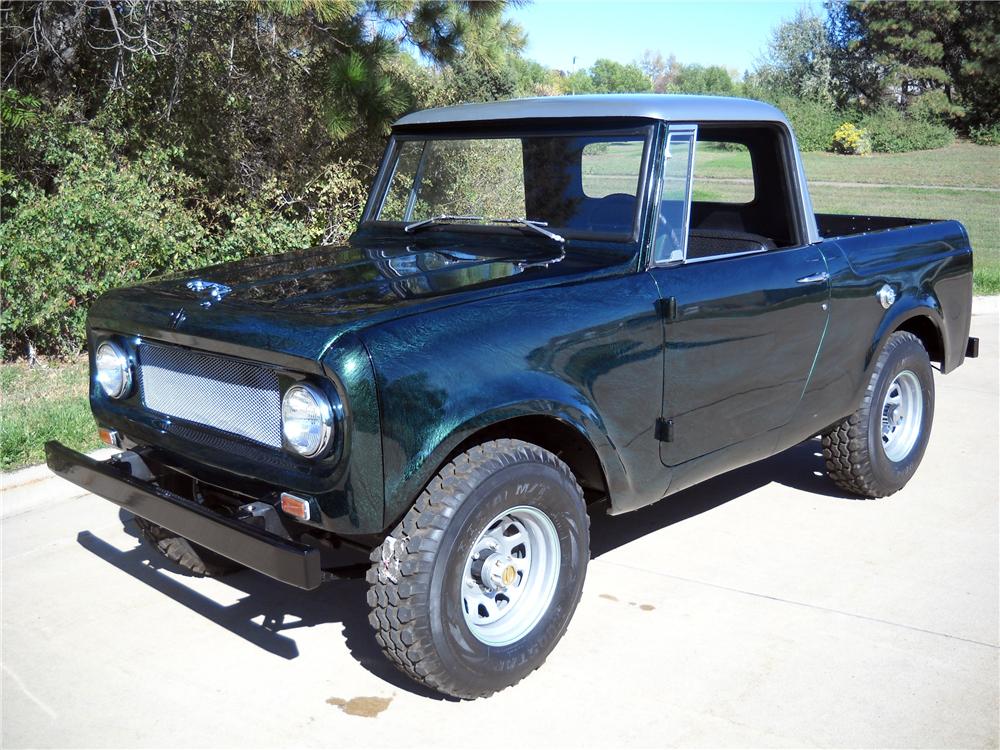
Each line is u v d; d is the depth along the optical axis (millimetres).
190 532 3164
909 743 3090
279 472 3057
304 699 3357
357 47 8656
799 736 3121
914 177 29406
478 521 3102
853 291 4602
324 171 9523
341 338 2926
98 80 9383
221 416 3299
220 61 9359
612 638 3730
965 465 5711
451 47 9219
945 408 6918
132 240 7695
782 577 4262
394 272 3678
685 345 3781
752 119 4145
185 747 3088
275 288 3492
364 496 2916
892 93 45562
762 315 4098
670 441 3779
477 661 3180
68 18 8922
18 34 8695
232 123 9477
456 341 3094
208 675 3514
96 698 3363
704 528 4820
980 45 42531
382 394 2896
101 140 8359
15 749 3068
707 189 4672
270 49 9234
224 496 3652
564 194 3990
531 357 3252
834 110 44125
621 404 3559
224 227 9641
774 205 4523
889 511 5027
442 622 3074
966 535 4715
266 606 4055
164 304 3445
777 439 4387
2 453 5324
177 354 3426
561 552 3416
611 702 3312
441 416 2998
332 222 9570
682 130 3830
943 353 5410
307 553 2846
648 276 3697
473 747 3076
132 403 3688
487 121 4273
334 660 3621
